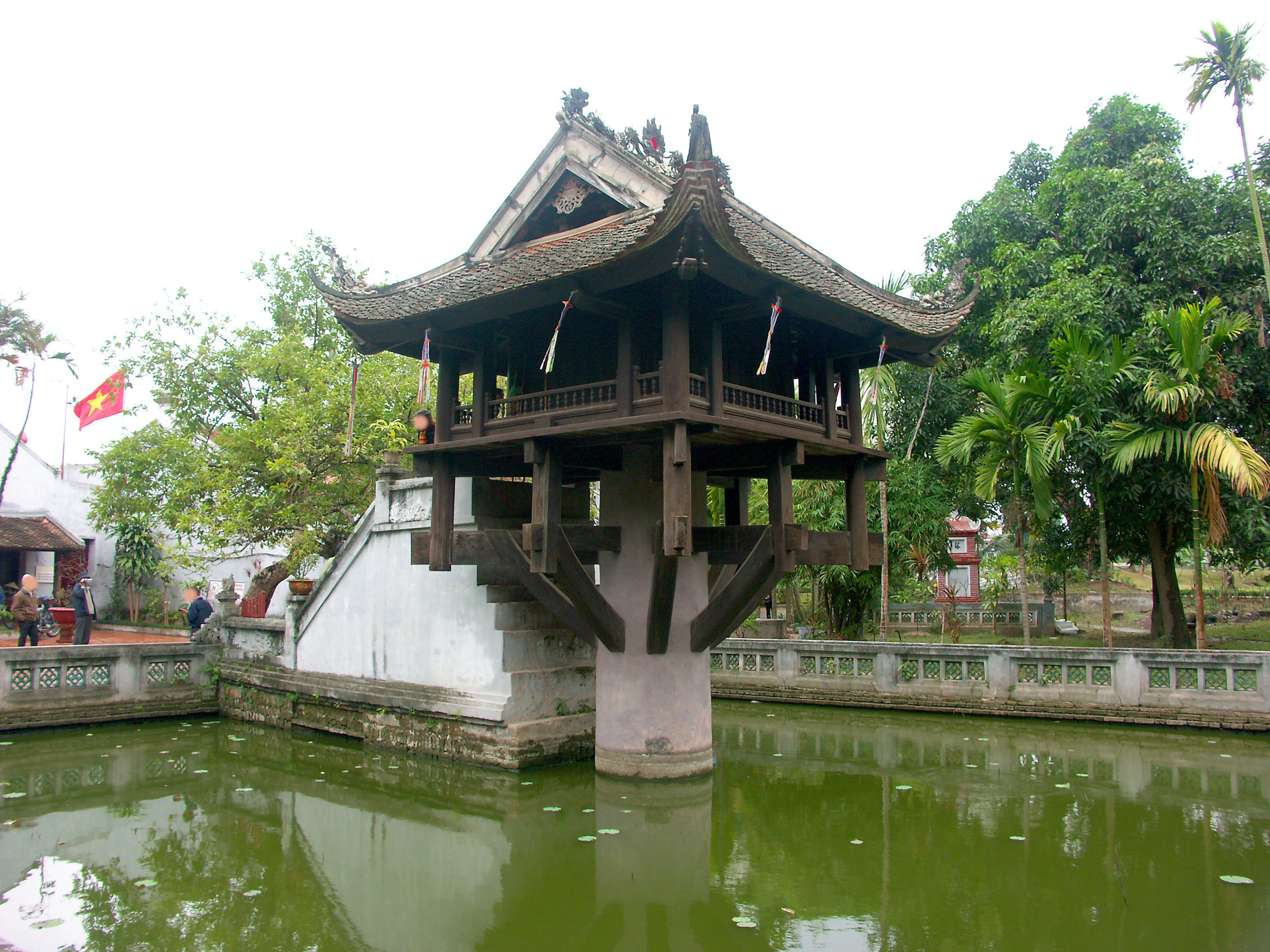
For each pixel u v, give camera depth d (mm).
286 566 18094
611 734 9914
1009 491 20656
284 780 10344
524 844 7828
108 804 9352
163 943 5770
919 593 27234
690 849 7633
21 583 27625
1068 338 15977
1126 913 6047
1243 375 17266
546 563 8555
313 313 22406
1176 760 10938
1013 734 12812
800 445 8805
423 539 10258
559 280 7934
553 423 8742
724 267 7520
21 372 23797
